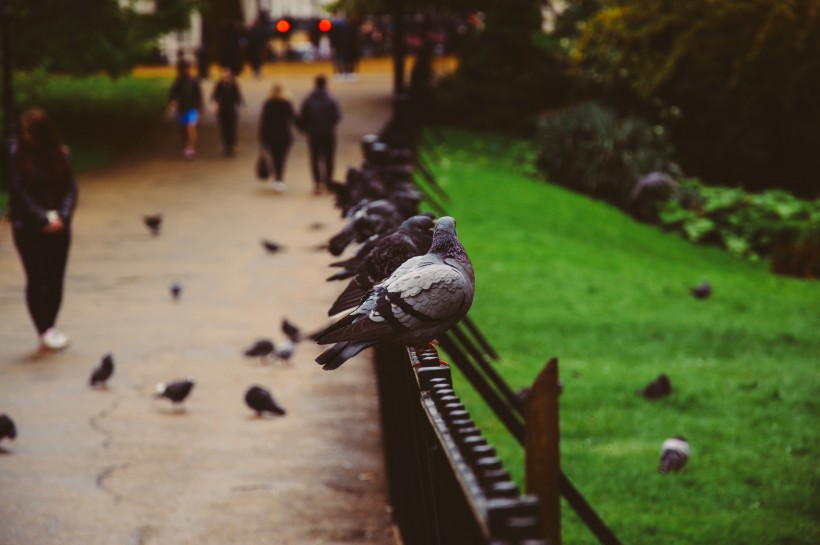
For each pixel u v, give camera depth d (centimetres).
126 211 2127
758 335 1451
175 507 691
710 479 860
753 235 2580
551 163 2988
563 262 1866
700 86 3030
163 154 3000
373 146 1298
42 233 1098
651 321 1477
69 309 1312
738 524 753
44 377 1015
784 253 2362
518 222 2223
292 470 762
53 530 653
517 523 223
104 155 2966
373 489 723
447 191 2395
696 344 1388
